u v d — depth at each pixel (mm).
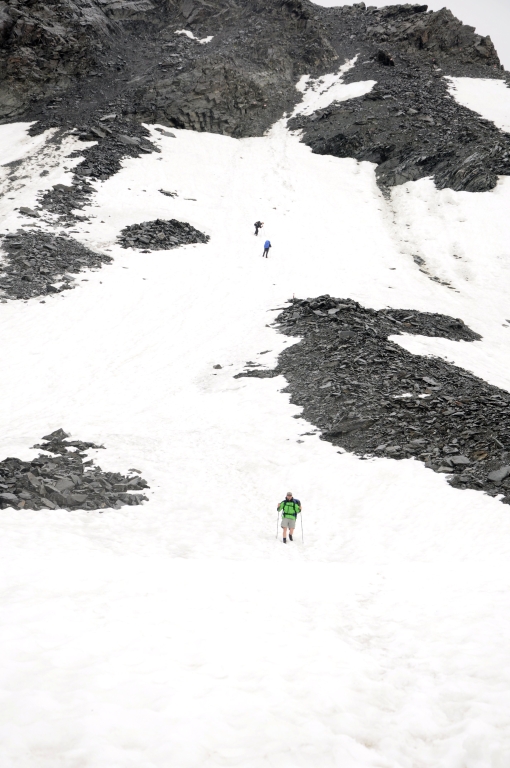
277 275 47281
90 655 7398
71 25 84500
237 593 10703
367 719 6953
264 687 7223
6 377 30859
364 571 13586
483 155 66125
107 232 50500
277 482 21266
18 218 49219
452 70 92938
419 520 17500
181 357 34688
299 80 91500
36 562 10875
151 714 6348
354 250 54500
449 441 22734
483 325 41750
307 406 27141
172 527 16844
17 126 74438
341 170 71562
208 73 81750
